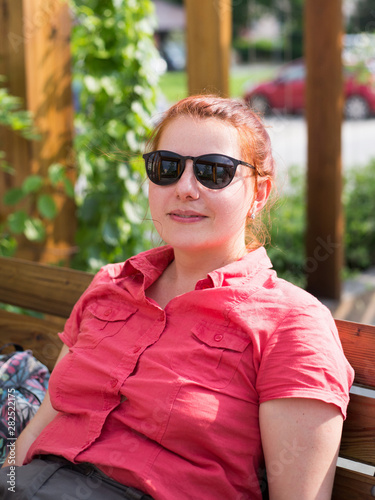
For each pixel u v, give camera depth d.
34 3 3.45
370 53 6.45
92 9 3.78
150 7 3.86
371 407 1.46
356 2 6.99
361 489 1.46
